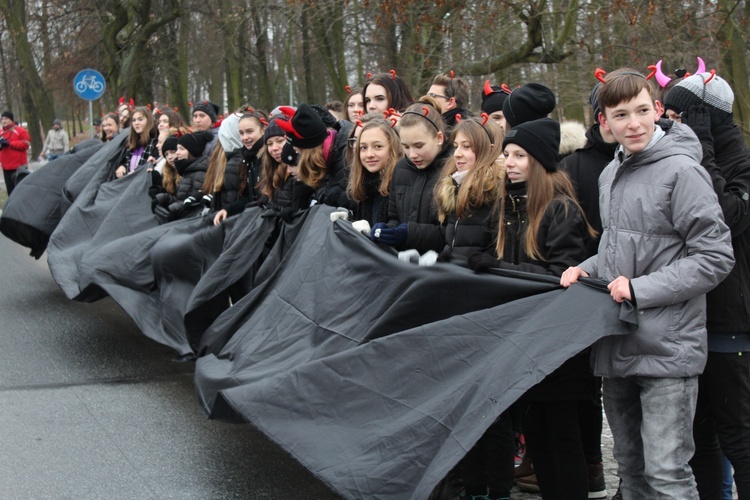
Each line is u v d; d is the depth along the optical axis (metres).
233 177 6.14
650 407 3.01
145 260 6.55
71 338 7.25
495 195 3.57
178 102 24.64
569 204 3.31
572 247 3.29
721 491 3.42
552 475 3.35
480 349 3.21
